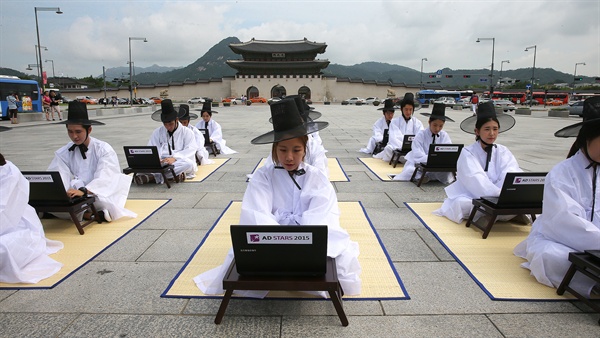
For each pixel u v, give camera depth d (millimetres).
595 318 2660
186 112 8305
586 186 2971
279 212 3049
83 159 4703
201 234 4289
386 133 9195
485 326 2582
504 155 4504
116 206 4695
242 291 2939
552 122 21844
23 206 3375
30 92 26297
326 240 2424
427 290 3057
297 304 2854
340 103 65750
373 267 3447
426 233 4293
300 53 66000
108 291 3062
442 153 6145
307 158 4715
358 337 2477
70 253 3779
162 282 3203
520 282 3148
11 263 3160
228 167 8203
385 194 5949
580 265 2721
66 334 2527
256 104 57469
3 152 10102
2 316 2727
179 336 2502
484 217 4402
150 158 6309
